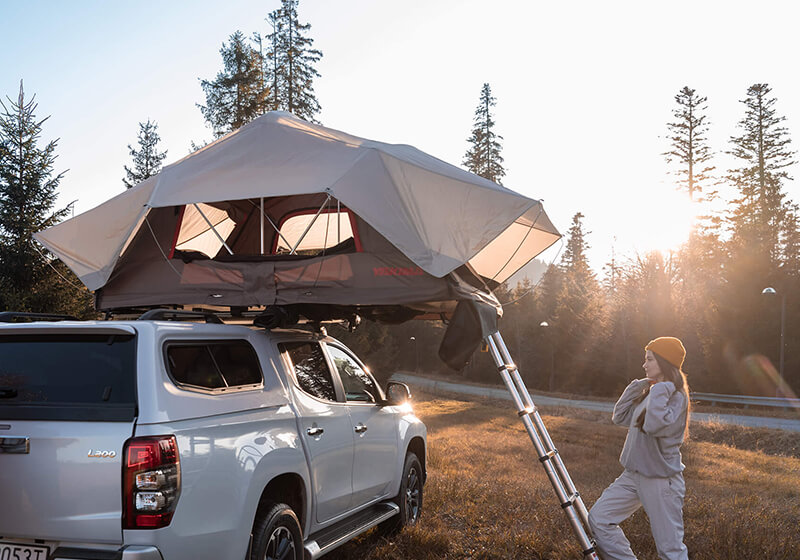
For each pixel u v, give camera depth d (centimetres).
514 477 1195
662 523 467
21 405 332
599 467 1515
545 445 519
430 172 517
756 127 6078
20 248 1583
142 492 310
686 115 6022
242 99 3516
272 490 429
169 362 357
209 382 384
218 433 361
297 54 3666
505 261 708
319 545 466
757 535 607
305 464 443
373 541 606
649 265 4866
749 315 4166
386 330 4409
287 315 485
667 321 4716
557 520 676
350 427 524
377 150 523
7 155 1658
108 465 312
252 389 419
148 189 539
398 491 617
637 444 474
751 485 1291
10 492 323
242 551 365
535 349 6525
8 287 1541
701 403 3750
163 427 323
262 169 523
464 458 1520
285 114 610
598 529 491
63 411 326
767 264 4294
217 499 348
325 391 516
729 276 4391
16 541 323
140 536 308
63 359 347
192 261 530
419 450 690
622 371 5266
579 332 5847
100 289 554
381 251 498
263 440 398
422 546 594
